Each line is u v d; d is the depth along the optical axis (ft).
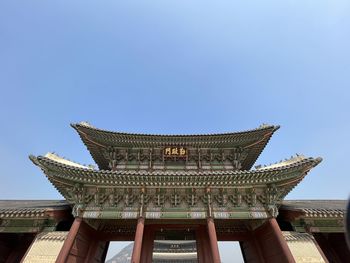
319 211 65.21
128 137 84.48
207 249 67.46
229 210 65.98
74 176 65.21
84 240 66.59
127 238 76.18
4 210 64.75
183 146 86.84
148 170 82.53
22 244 72.28
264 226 68.23
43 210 64.59
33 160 64.95
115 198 66.54
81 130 81.87
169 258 120.78
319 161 64.85
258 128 84.28
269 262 65.57
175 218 64.13
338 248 71.72
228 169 83.82
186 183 65.62
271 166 70.54
